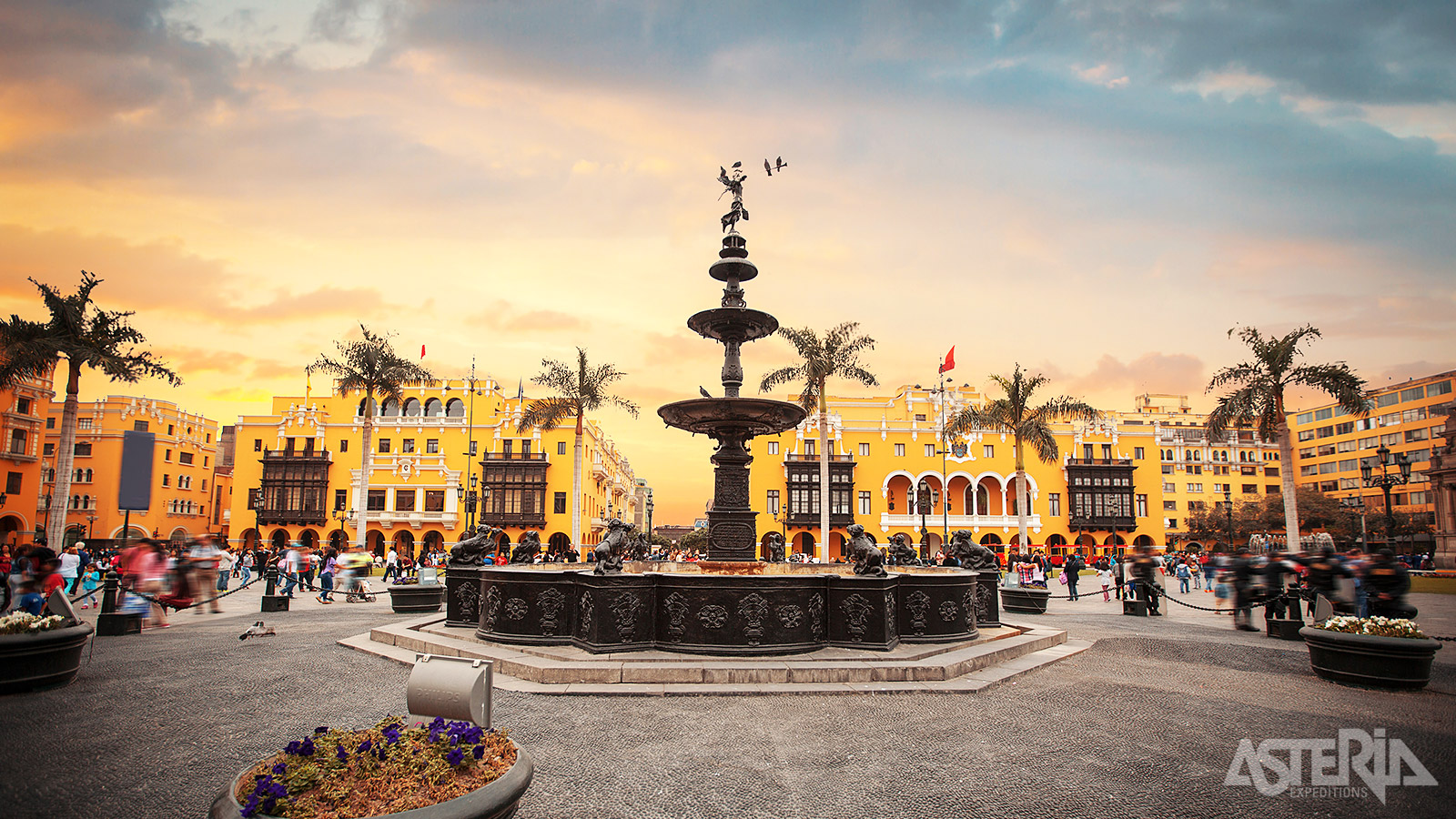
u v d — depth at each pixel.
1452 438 44.88
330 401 61.91
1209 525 73.31
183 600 15.01
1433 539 62.75
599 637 9.10
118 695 7.92
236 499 60.69
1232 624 15.30
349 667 9.60
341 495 60.53
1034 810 4.89
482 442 60.50
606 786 5.23
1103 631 13.71
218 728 6.66
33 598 11.52
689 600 9.20
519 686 8.14
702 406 11.41
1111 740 6.43
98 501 57.31
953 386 64.00
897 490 62.00
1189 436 84.12
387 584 29.33
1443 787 5.39
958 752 6.07
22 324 25.25
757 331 12.85
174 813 4.73
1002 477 59.97
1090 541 61.19
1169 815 4.83
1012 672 9.15
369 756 3.62
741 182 13.20
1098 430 63.16
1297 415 84.69
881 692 8.05
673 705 7.47
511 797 3.53
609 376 35.78
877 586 9.51
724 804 4.95
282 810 3.15
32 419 45.78
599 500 70.00
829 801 5.02
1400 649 8.36
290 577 22.16
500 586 10.09
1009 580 18.66
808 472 57.91
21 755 5.84
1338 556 13.13
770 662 8.78
